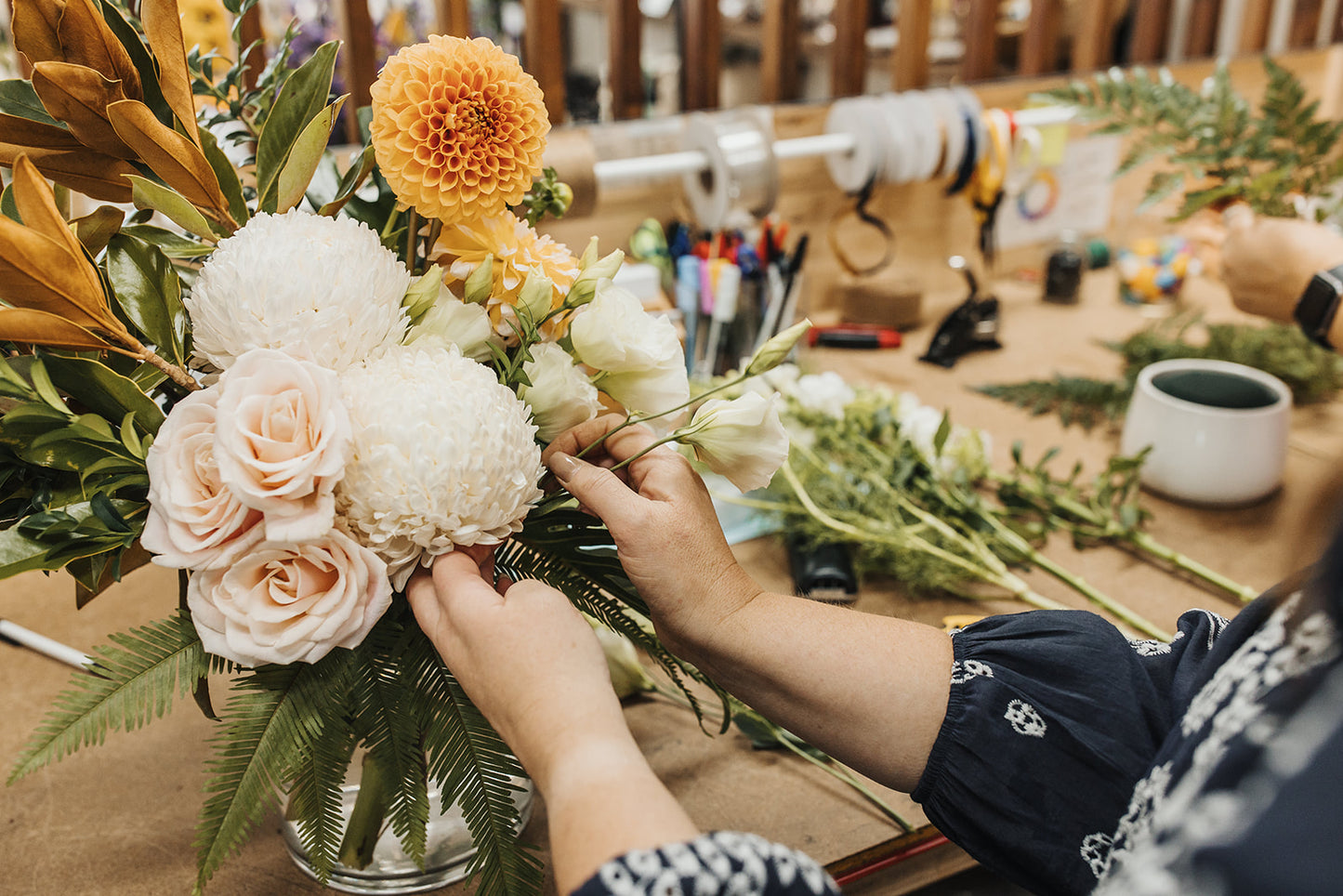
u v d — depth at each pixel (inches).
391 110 16.7
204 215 18.6
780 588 34.4
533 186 21.7
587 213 43.0
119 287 17.6
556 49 46.7
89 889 22.5
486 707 15.8
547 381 17.7
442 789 17.3
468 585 16.2
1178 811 12.5
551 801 14.0
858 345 54.0
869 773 19.8
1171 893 11.4
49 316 14.8
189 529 15.0
